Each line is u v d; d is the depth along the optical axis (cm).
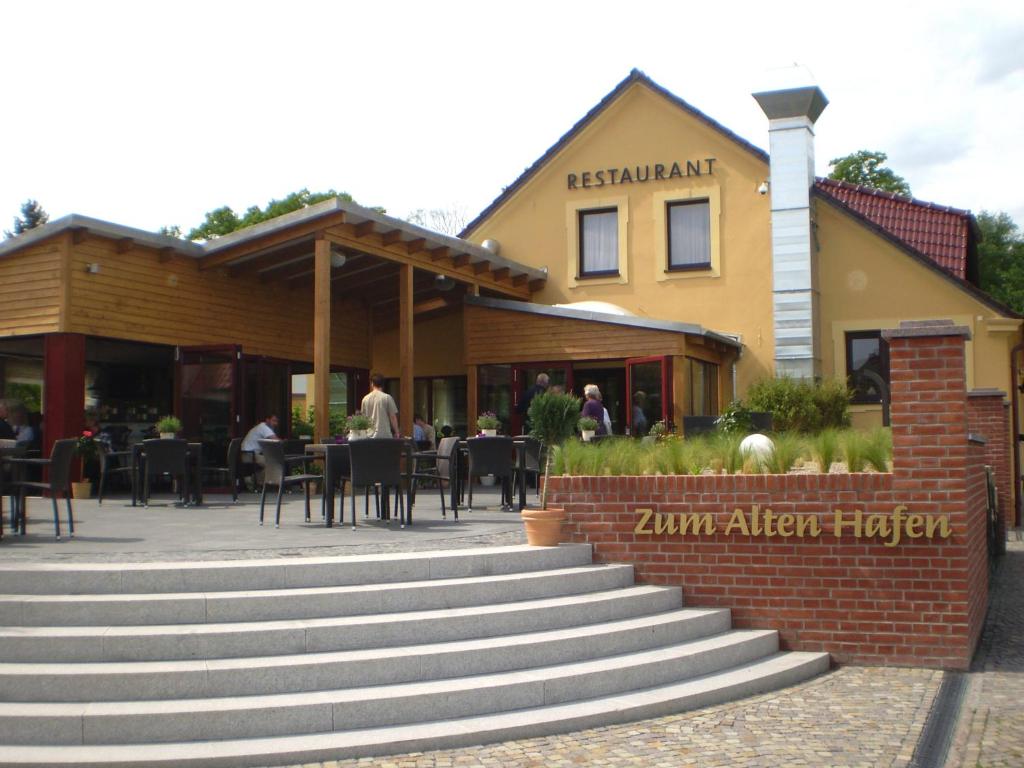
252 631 692
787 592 873
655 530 900
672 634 810
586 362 1870
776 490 877
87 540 945
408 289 1752
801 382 1808
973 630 870
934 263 1941
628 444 1002
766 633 858
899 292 1970
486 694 677
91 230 1475
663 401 1762
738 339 2025
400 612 756
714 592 888
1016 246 4616
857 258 2003
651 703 699
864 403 1991
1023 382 2048
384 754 619
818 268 2028
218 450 1609
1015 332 1914
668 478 902
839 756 602
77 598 716
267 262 1731
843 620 859
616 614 820
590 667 729
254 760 598
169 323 1634
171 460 1327
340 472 1088
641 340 1784
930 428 844
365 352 2194
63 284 1462
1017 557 1425
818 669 833
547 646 736
